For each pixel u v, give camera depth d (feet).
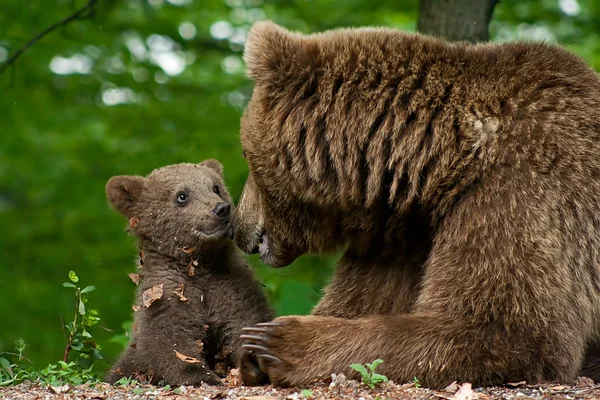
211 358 35.63
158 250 35.45
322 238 34.94
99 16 61.57
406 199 31.91
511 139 30.30
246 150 34.19
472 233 29.78
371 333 29.76
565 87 31.42
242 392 29.66
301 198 33.53
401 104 31.73
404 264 33.76
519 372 29.19
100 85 79.46
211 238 35.04
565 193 29.86
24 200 89.97
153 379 33.09
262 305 36.04
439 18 45.88
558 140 30.27
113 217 81.66
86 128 80.12
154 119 77.41
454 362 29.07
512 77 31.48
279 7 77.61
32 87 81.76
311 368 29.91
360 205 32.91
